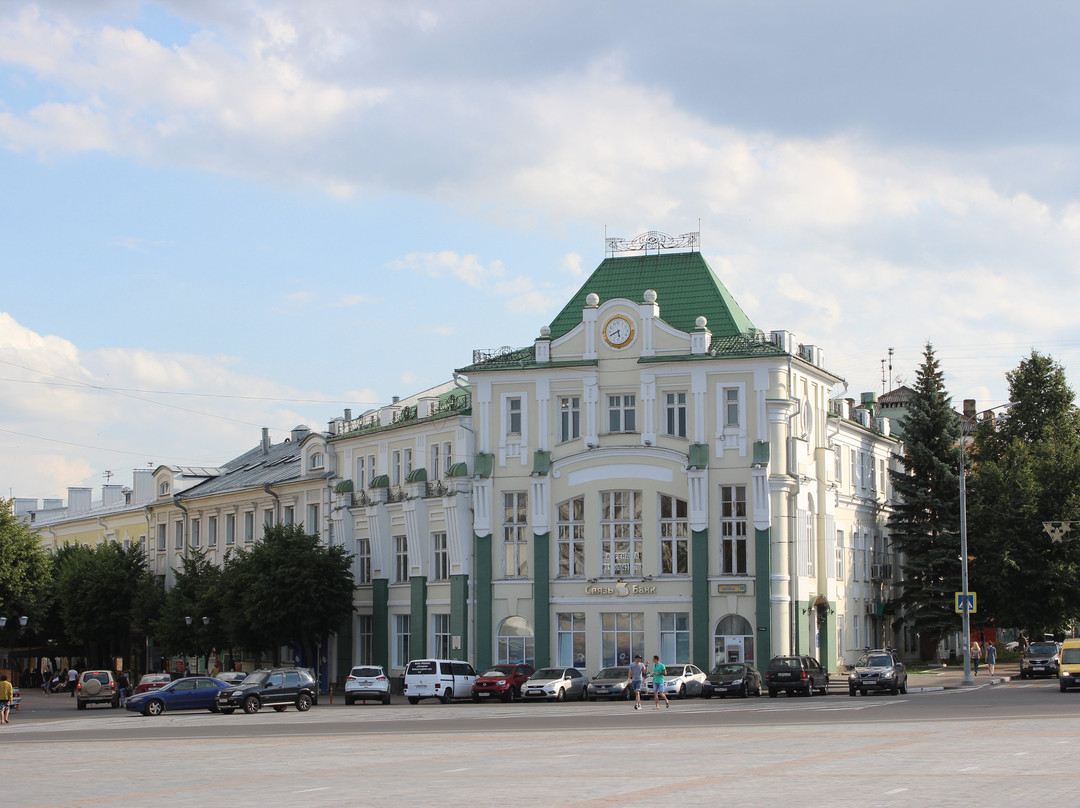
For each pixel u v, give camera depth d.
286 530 76.19
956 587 81.62
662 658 69.00
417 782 23.84
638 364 70.81
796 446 69.81
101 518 112.00
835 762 25.89
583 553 70.94
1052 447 84.00
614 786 22.31
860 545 84.31
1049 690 58.25
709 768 25.27
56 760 31.53
